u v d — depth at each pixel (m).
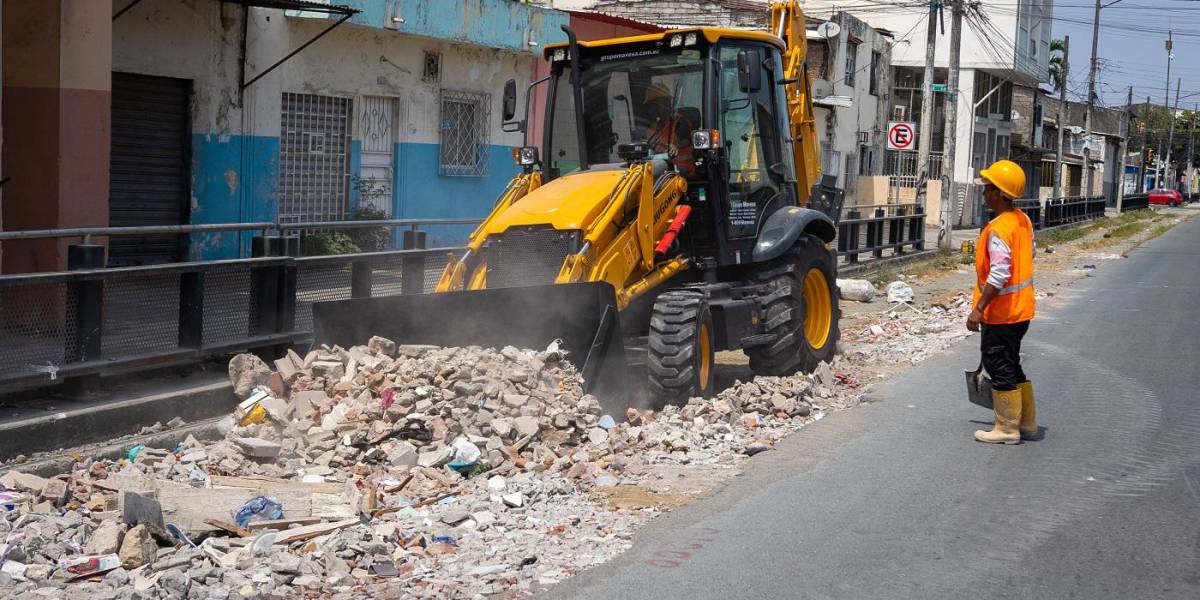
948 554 5.89
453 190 20.06
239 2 14.34
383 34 17.97
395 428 7.47
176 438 7.71
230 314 9.05
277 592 5.16
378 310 8.88
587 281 8.59
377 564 5.52
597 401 8.42
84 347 7.79
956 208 43.62
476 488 6.88
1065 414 9.42
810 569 5.63
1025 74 52.31
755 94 10.76
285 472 7.00
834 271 11.65
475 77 20.30
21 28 10.12
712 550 5.90
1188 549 6.01
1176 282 22.17
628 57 10.21
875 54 42.75
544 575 5.48
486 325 8.73
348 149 17.67
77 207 10.30
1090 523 6.44
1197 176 126.38
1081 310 17.11
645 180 9.36
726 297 10.17
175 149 14.81
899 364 12.04
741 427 8.66
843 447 8.20
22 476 6.39
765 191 10.84
